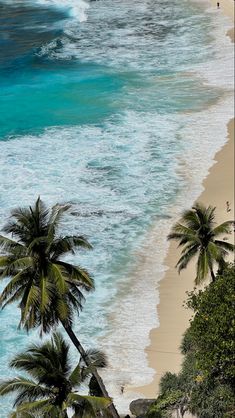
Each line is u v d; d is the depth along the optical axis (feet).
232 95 254.27
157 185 195.83
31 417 94.99
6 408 121.49
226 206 180.75
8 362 133.80
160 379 124.26
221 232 135.54
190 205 184.34
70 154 215.51
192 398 111.45
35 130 233.55
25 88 269.44
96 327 142.61
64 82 273.95
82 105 252.21
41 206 110.11
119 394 124.57
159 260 163.84
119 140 223.71
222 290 118.21
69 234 174.09
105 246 169.99
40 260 99.55
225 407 107.86
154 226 177.37
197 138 222.89
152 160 209.87
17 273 100.37
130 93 260.62
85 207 186.39
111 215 182.60
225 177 197.47
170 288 153.17
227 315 110.73
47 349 101.24
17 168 207.62
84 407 96.07
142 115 241.76
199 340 112.37
